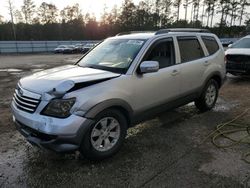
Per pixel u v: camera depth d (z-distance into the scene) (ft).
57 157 12.46
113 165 11.71
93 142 11.49
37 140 10.87
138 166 11.59
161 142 14.02
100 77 11.80
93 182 10.49
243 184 10.17
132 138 14.56
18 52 146.10
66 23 248.52
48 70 13.69
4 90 28.02
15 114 11.79
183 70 15.85
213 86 19.36
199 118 17.83
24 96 11.39
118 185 10.27
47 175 11.01
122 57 13.76
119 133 12.51
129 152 12.88
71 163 11.91
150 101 13.94
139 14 234.38
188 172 11.07
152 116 14.64
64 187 10.20
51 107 10.52
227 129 15.76
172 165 11.64
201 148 13.28
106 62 13.97
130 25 236.22
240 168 11.29
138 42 14.33
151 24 229.86
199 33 18.28
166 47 15.15
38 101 10.81
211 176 10.73
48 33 234.99
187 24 220.64
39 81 11.73
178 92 15.83
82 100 10.74
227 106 20.57
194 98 17.61
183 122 17.08
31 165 11.81
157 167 11.50
